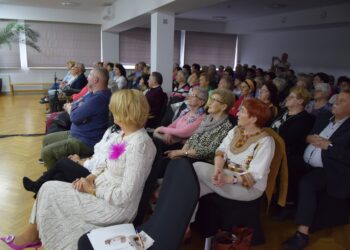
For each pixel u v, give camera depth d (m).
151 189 1.48
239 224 1.83
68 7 8.05
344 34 6.99
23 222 2.10
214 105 2.18
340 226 2.26
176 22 9.05
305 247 1.99
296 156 2.30
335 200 2.15
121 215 1.43
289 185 2.25
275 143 1.82
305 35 8.03
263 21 8.37
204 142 2.18
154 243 1.21
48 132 3.23
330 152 1.99
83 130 2.50
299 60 8.29
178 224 1.12
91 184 1.55
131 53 9.27
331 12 6.41
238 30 9.37
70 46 8.71
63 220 1.45
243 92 3.60
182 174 1.27
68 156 2.33
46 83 8.57
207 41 9.97
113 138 1.72
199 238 2.01
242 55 10.45
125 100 1.46
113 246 1.22
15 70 8.27
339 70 7.19
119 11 6.66
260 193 1.79
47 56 8.51
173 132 2.57
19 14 7.93
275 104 2.79
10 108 6.16
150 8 4.64
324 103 2.97
